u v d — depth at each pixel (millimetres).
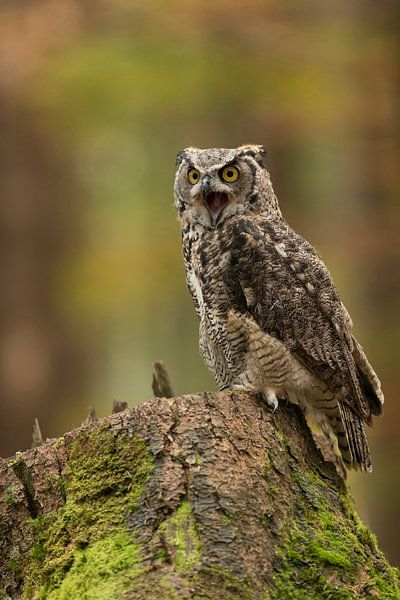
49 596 7453
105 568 7328
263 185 11312
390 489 18188
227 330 10438
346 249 20172
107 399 30500
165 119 24141
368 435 18594
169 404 8102
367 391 10578
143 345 35750
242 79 19750
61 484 8031
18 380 22016
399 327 19562
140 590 7105
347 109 19328
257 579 7379
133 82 19844
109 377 32656
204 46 19938
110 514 7691
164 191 33750
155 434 7914
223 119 22750
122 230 29312
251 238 10422
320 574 7656
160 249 26328
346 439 10148
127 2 19578
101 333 30188
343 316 10398
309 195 25422
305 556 7715
